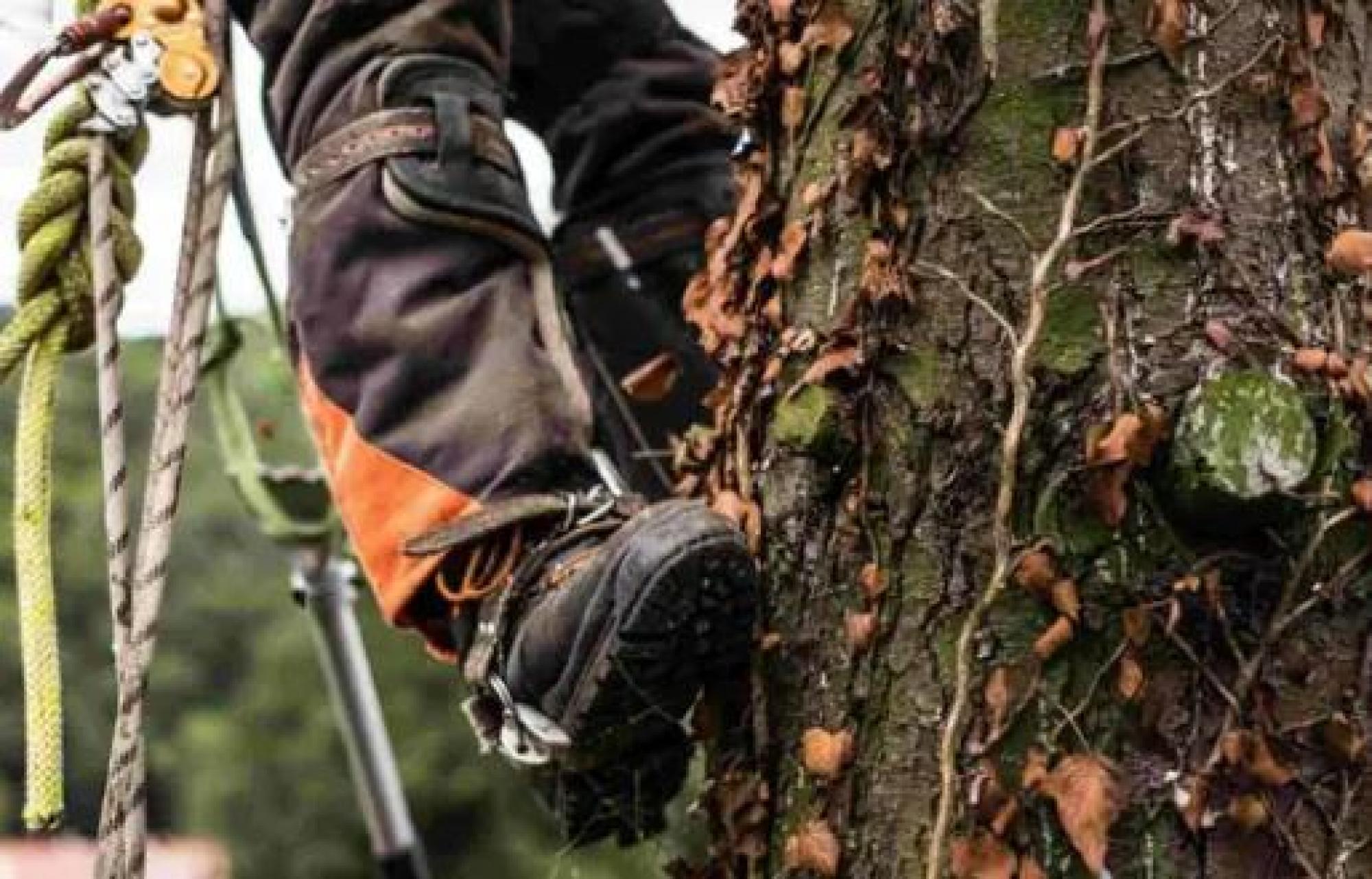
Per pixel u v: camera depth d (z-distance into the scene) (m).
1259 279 3.40
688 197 4.98
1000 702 3.36
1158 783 3.31
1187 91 3.43
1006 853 3.34
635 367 4.91
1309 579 3.34
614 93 5.02
